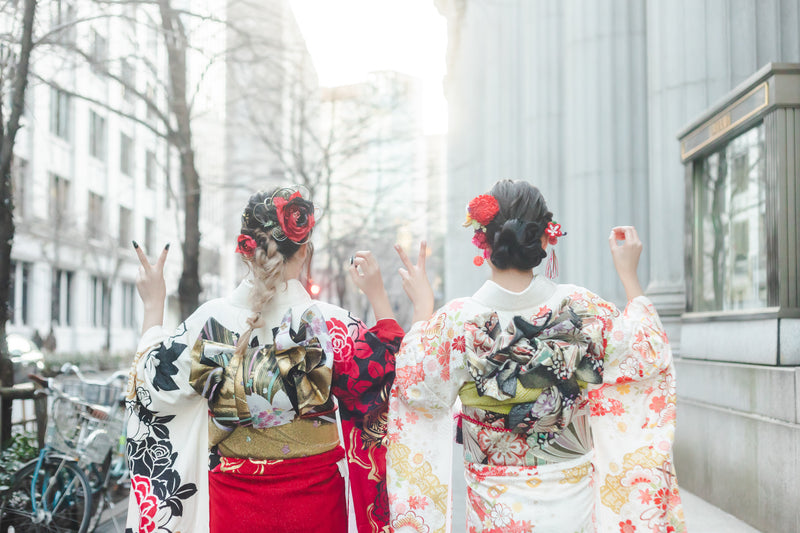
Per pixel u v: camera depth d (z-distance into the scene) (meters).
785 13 6.34
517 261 2.20
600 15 8.92
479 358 2.15
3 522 4.46
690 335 5.73
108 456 5.06
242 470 2.20
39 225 23.00
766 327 4.47
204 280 36.53
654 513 2.27
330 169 16.89
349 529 2.59
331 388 2.35
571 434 2.19
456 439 2.55
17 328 22.75
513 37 14.93
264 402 2.18
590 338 2.16
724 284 5.28
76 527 4.58
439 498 2.31
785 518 4.08
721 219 5.32
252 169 24.47
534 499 2.11
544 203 2.30
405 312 38.75
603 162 8.77
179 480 2.35
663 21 6.88
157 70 11.28
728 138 5.08
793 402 4.08
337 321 2.41
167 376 2.28
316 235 20.61
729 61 6.43
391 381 2.38
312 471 2.23
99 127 28.11
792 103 4.31
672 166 6.79
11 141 5.49
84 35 8.21
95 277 30.44
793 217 4.34
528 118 12.31
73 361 20.38
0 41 5.71
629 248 2.46
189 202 11.09
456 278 23.27
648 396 2.33
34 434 5.38
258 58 11.26
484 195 2.24
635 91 8.80
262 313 2.29
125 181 30.55
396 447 2.34
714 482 5.08
